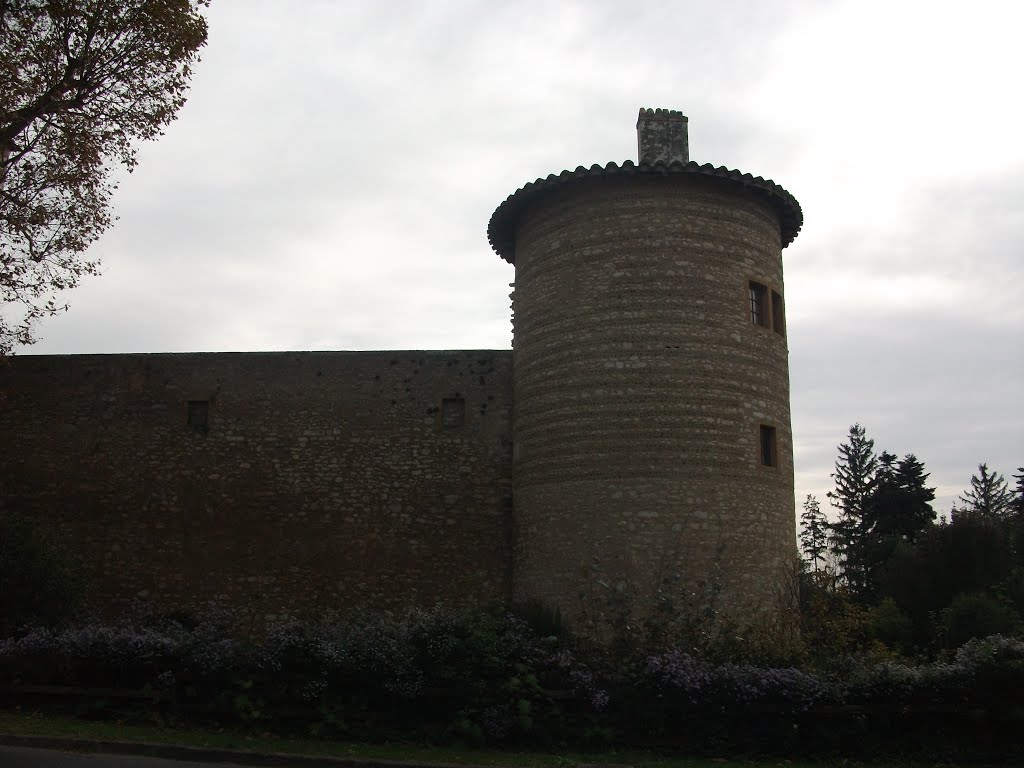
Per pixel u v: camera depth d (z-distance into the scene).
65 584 14.14
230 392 21.48
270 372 21.50
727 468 16.36
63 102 14.47
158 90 15.23
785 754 9.95
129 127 15.33
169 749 9.61
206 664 10.79
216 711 10.66
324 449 20.92
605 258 17.08
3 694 11.41
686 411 16.38
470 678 10.24
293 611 20.08
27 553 13.91
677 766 9.41
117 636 11.52
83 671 11.38
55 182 14.91
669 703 10.20
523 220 18.69
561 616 15.80
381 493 20.53
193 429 21.34
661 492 16.03
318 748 9.74
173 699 10.81
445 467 20.52
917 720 10.03
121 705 11.04
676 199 17.12
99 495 21.20
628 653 10.91
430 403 20.91
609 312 16.86
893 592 29.31
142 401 21.62
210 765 9.26
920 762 9.76
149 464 21.25
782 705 10.08
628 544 15.90
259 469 20.95
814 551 39.94
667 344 16.59
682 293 16.78
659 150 19.45
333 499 20.62
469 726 10.00
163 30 14.62
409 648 10.43
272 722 10.45
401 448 20.73
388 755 9.54
